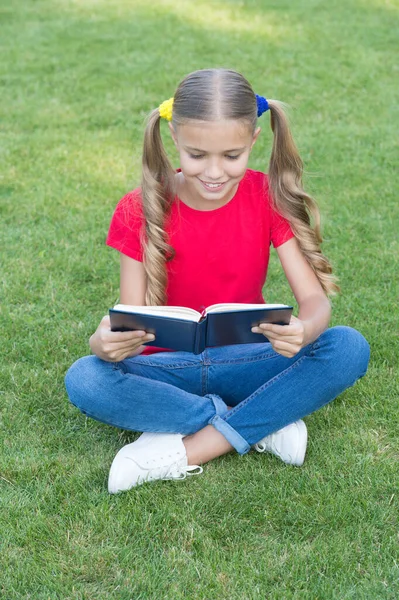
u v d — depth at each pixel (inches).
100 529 87.8
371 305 135.3
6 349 124.1
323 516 89.0
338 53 293.7
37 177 190.7
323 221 167.3
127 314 83.7
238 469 97.7
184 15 351.3
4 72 273.0
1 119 229.6
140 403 95.5
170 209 98.9
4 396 112.8
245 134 87.9
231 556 84.0
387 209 173.2
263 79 264.2
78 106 241.0
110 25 335.3
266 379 101.3
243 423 97.3
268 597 78.5
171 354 101.8
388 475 95.3
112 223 100.7
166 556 84.2
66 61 285.3
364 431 104.7
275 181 99.5
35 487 94.9
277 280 147.3
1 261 151.4
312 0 376.5
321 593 78.5
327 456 99.4
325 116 232.1
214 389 102.5
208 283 101.0
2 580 81.1
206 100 85.6
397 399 110.1
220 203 98.2
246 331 87.5
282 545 84.9
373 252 154.0
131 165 198.4
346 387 99.6
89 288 143.2
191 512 90.1
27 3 374.0
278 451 98.8
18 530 87.3
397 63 282.4
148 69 276.2
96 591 79.7
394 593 78.7
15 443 102.9
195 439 98.4
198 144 87.1
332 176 190.1
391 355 120.5
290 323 88.0
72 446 102.6
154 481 95.6
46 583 80.4
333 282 101.8
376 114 233.9
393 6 364.2
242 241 99.4
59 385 115.1
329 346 96.5
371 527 87.1
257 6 366.6
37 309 135.6
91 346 91.6
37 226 166.4
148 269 97.5
